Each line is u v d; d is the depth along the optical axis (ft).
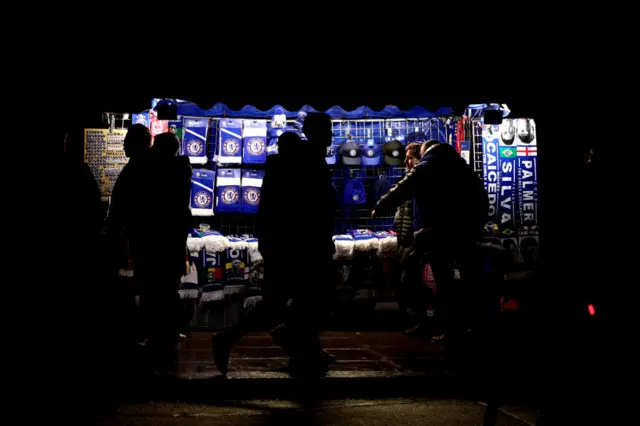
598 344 13.50
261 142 24.94
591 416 11.39
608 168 15.99
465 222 18.19
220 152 24.80
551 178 16.69
